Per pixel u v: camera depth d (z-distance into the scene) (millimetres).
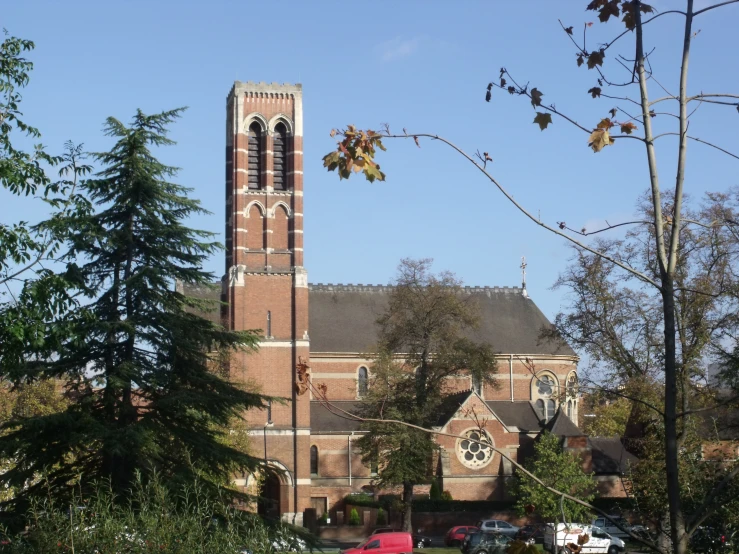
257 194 85875
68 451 35062
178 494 31594
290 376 83062
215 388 38375
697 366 37875
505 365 98062
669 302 11383
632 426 47281
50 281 26562
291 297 84562
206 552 21484
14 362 27125
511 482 79562
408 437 68188
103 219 37844
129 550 21031
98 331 35969
